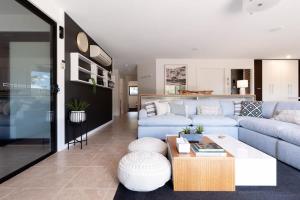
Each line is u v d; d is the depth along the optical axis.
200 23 3.78
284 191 1.79
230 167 1.81
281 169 2.34
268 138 2.84
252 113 4.02
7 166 2.30
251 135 3.27
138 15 3.41
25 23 2.45
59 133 3.08
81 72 4.02
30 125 2.61
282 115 3.31
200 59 7.37
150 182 1.69
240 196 1.71
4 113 2.22
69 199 1.65
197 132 2.43
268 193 1.76
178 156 1.83
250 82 7.43
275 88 7.41
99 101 5.34
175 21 3.69
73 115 3.22
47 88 2.90
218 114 4.25
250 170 1.89
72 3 2.97
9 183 1.95
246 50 6.02
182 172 1.81
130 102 14.22
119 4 3.01
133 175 1.69
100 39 4.79
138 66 8.18
